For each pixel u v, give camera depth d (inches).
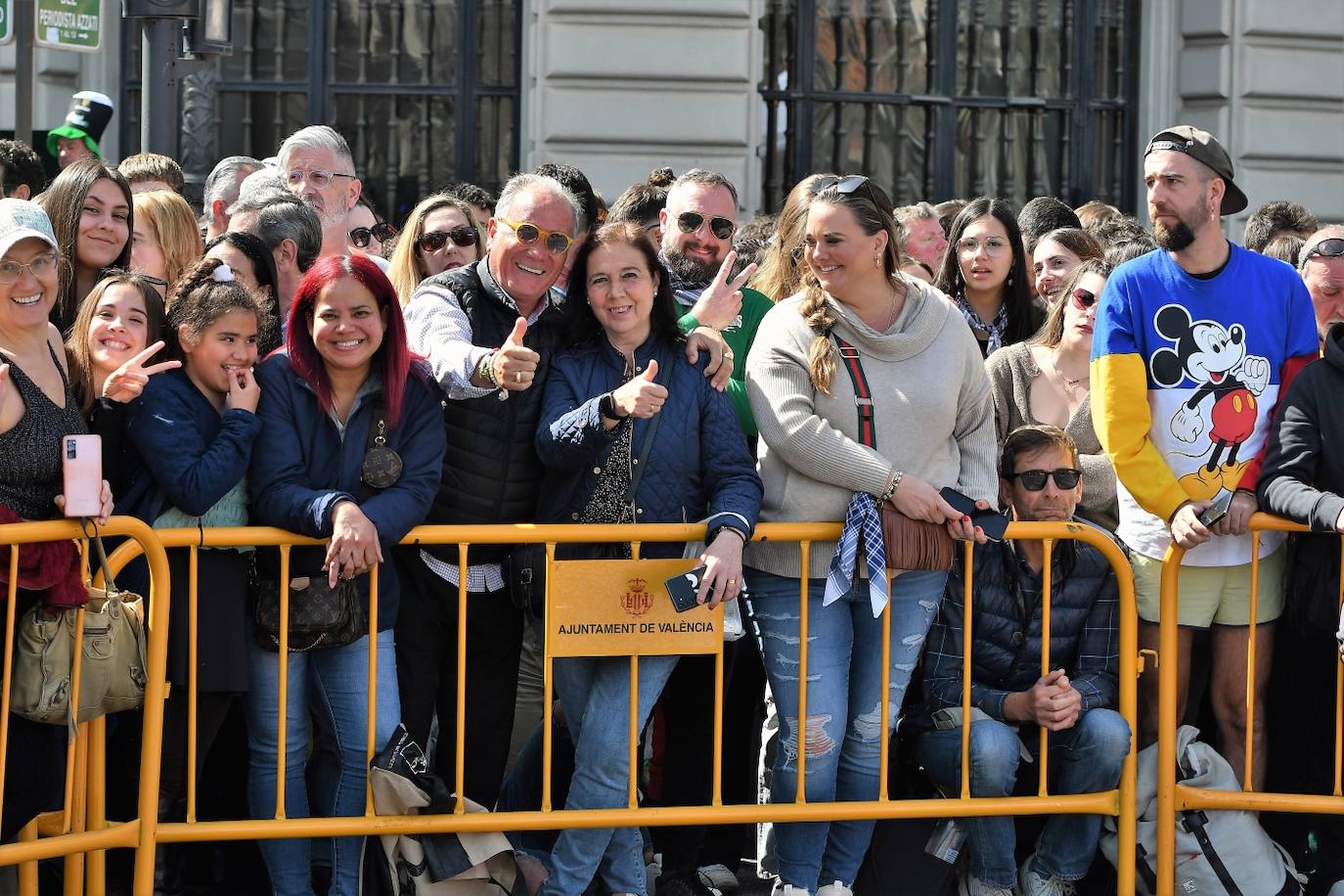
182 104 367.2
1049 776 219.8
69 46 324.5
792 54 529.3
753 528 203.3
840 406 208.2
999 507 225.1
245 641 201.2
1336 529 207.0
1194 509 210.8
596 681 209.0
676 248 260.2
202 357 199.9
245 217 253.1
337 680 203.8
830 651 210.2
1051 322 252.1
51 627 185.5
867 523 204.5
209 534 195.2
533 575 204.2
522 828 203.8
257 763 204.7
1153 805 216.8
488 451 208.7
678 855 227.1
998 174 547.8
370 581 201.6
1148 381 218.8
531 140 503.8
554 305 214.8
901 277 213.3
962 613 218.8
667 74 498.3
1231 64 535.2
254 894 222.5
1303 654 227.6
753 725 245.9
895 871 216.2
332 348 198.2
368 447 200.7
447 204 275.4
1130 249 257.0
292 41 516.7
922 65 539.2
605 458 205.3
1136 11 549.3
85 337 205.6
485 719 220.2
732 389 241.4
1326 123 542.3
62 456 190.4
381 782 199.9
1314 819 229.5
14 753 188.2
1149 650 217.3
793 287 246.1
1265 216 351.9
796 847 212.7
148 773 193.6
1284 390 219.6
